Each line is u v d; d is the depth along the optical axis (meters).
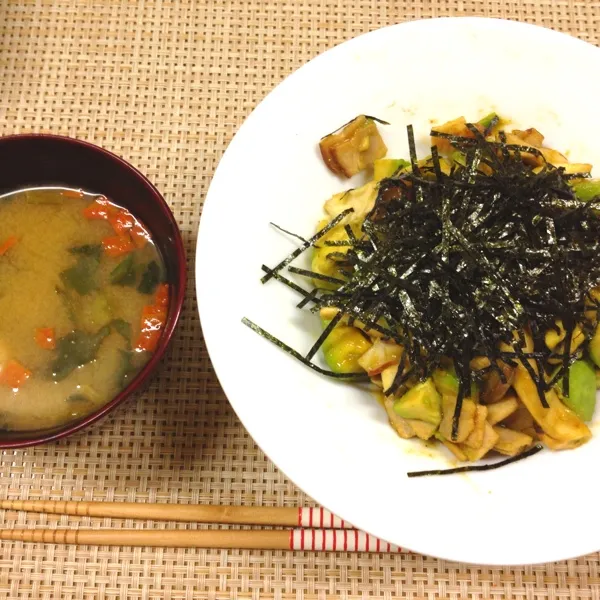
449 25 0.32
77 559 0.33
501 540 0.27
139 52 0.38
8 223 0.32
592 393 0.30
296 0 0.39
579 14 0.38
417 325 0.29
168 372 0.34
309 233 0.32
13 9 0.38
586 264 0.30
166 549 0.33
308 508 0.33
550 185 0.30
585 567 0.33
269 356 0.29
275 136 0.31
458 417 0.28
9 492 0.33
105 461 0.34
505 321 0.29
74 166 0.32
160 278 0.32
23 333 0.31
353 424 0.29
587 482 0.28
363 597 0.32
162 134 0.37
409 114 0.33
